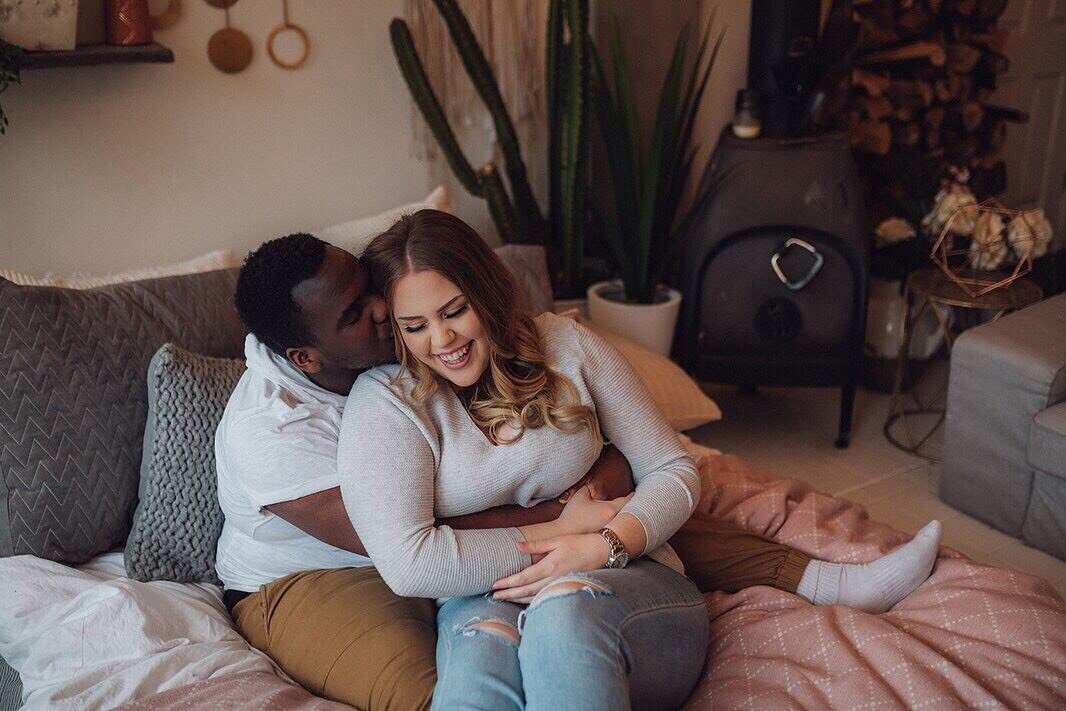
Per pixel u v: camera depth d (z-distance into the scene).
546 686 1.18
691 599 1.41
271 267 1.32
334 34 2.45
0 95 2.05
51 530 1.58
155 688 1.34
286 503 1.42
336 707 1.31
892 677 1.32
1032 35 3.76
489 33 2.71
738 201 2.55
